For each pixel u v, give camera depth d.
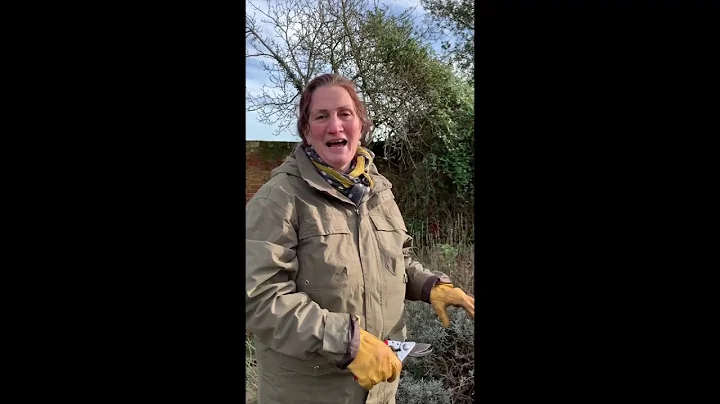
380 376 1.04
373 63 5.43
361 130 1.36
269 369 1.19
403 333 1.41
